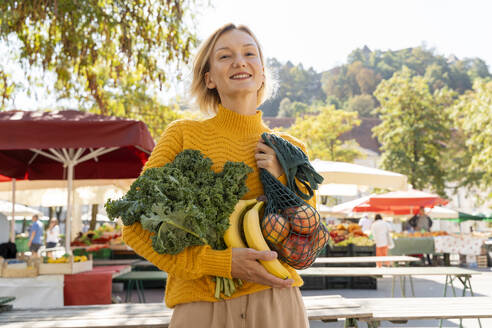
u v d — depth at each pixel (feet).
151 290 32.30
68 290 16.66
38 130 16.62
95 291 16.84
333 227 35.50
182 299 5.09
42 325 9.77
